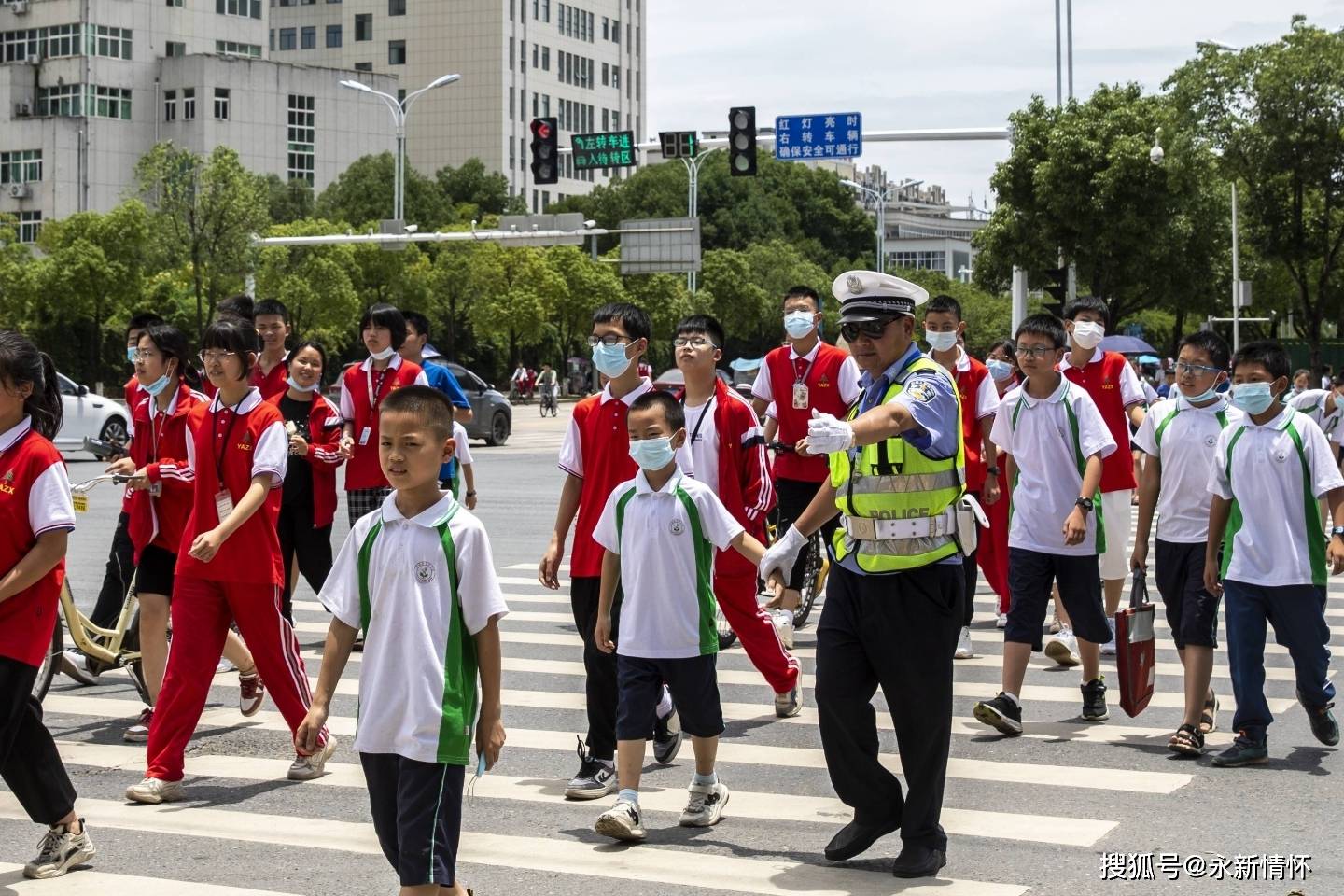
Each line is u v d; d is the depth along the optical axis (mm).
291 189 83812
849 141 28953
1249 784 6469
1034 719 7859
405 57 107625
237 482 6449
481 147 106250
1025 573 7430
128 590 8047
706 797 5957
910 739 5172
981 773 6676
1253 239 33344
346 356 60938
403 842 4230
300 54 110688
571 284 66250
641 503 5859
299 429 9203
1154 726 7668
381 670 4320
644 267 46062
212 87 83375
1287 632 6832
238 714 8070
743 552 5812
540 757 7141
